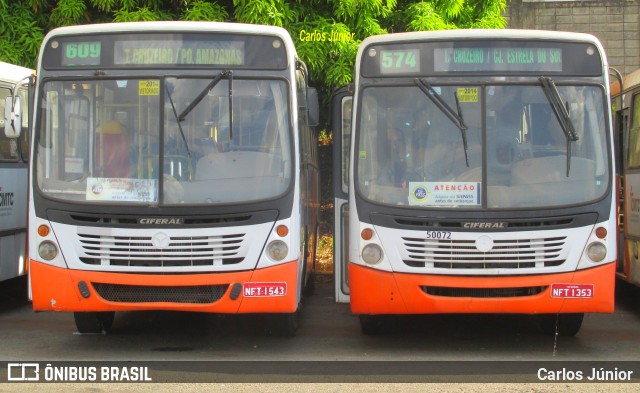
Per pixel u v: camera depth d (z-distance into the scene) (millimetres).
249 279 7176
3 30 12711
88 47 7523
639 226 9062
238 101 7445
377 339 8383
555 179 7234
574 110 7387
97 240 7188
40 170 7387
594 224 7184
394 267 7211
